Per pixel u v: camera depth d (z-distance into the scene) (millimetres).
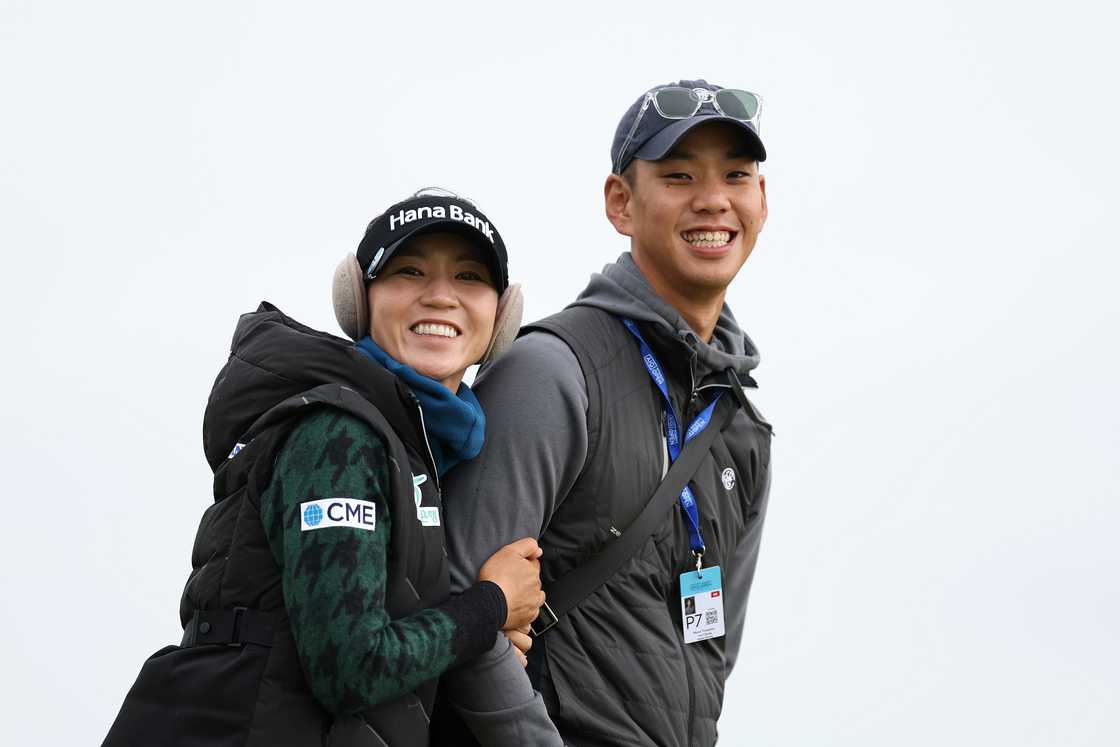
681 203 13195
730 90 13445
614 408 12500
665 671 12508
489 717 11000
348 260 10953
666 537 12734
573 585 12273
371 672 9047
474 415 11086
